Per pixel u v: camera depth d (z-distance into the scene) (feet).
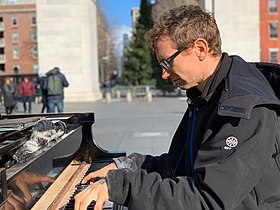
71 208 7.98
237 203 5.62
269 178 5.90
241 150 5.74
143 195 5.84
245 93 6.03
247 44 94.17
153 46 6.90
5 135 8.17
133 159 8.97
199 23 6.52
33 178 8.03
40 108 90.84
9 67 281.13
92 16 109.29
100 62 276.00
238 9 93.71
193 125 7.16
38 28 98.68
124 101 110.01
